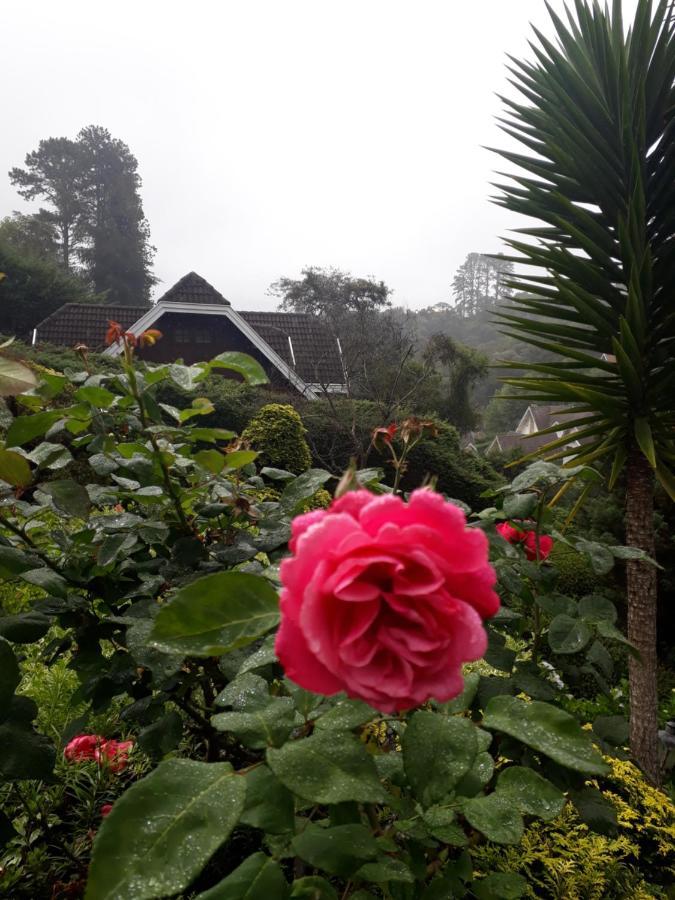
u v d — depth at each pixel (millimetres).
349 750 628
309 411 9500
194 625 609
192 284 14242
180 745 1428
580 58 2848
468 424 17078
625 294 2570
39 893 1129
